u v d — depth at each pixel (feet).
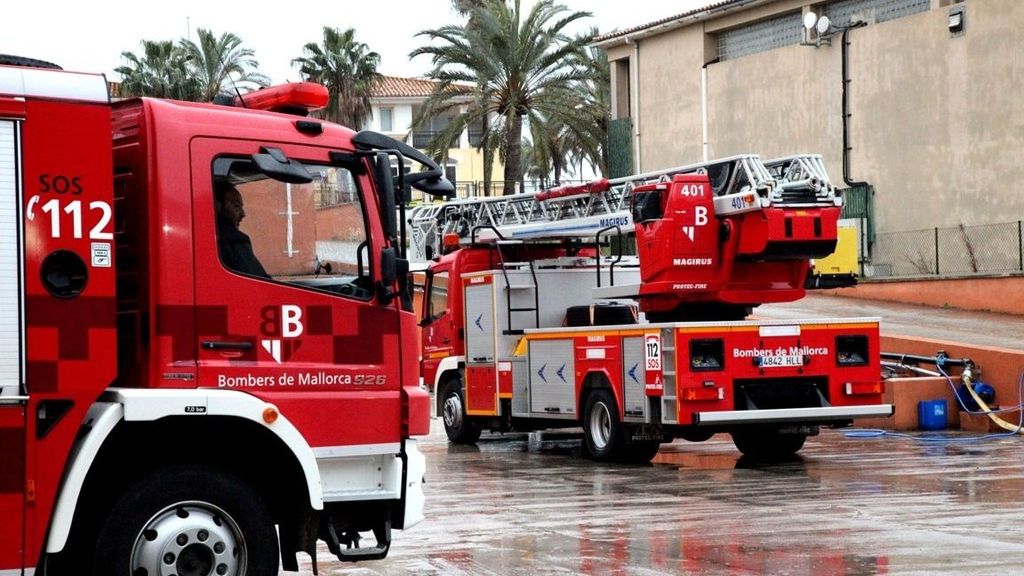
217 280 23.38
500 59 124.06
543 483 46.70
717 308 53.98
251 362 23.62
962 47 113.70
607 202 59.57
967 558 29.58
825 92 127.34
